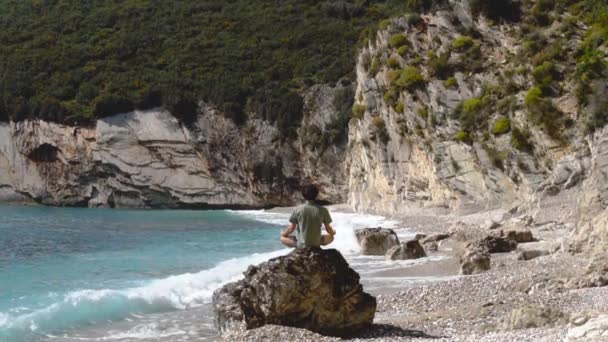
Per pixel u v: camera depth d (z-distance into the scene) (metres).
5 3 107.38
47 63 87.31
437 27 49.03
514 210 35.81
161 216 62.19
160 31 95.50
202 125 76.75
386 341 11.16
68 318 15.01
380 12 96.12
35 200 81.19
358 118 59.69
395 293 16.22
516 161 37.66
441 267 21.22
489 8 46.03
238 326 12.64
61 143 78.69
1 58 88.19
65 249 32.72
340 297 12.16
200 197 76.62
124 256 29.05
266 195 75.00
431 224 39.56
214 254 29.34
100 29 97.00
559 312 11.45
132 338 13.51
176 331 14.14
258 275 12.52
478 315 12.77
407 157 50.06
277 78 81.44
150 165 76.75
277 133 74.38
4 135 81.88
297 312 12.18
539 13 43.34
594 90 35.19
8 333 13.58
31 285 20.70
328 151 71.38
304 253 12.21
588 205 22.88
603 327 8.87
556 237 26.22
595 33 38.69
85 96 80.69
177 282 19.61
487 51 44.94
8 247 34.06
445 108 44.69
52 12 102.69
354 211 60.91
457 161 42.72
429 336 11.55
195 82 79.94
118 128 77.25
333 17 97.00
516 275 17.12
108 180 78.50
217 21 97.94
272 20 96.75
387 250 25.84
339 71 77.44
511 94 40.47
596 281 14.97
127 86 80.75
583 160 33.00
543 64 38.91
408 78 48.62
